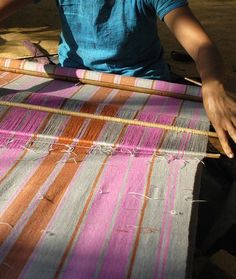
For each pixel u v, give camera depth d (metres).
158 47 2.38
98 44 2.23
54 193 1.45
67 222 1.34
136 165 1.57
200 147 1.65
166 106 2.00
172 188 1.47
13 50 4.31
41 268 1.20
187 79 2.58
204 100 1.66
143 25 2.18
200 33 1.88
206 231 2.00
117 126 1.75
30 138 1.70
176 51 4.41
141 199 1.43
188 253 1.26
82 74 2.15
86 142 1.68
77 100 1.89
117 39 2.19
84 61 2.31
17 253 1.24
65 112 1.80
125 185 1.49
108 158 1.61
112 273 1.19
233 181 2.08
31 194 1.44
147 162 1.59
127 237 1.29
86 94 2.06
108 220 1.35
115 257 1.23
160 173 1.54
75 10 2.19
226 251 1.88
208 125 1.77
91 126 1.75
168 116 1.82
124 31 2.16
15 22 5.17
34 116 1.78
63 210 1.39
